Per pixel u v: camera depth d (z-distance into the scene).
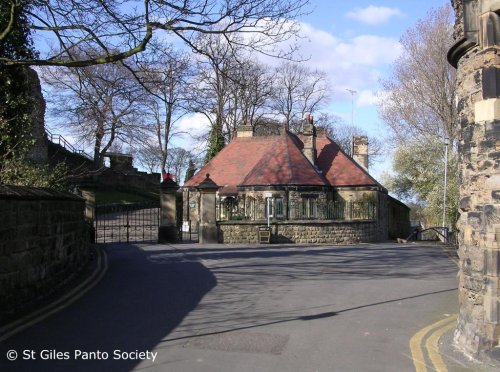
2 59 9.53
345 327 7.62
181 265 14.53
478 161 6.27
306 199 29.48
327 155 36.78
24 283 8.47
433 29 37.34
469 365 5.91
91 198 22.44
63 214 11.16
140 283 11.30
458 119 6.87
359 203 29.61
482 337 6.05
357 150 42.59
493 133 6.09
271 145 35.50
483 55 6.22
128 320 7.79
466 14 6.39
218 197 35.16
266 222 24.97
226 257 16.84
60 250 10.83
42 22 10.20
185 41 10.77
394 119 40.78
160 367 5.64
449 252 20.14
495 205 6.03
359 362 5.97
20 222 8.25
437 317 8.37
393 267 14.98
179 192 44.03
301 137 38.34
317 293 10.40
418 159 39.66
